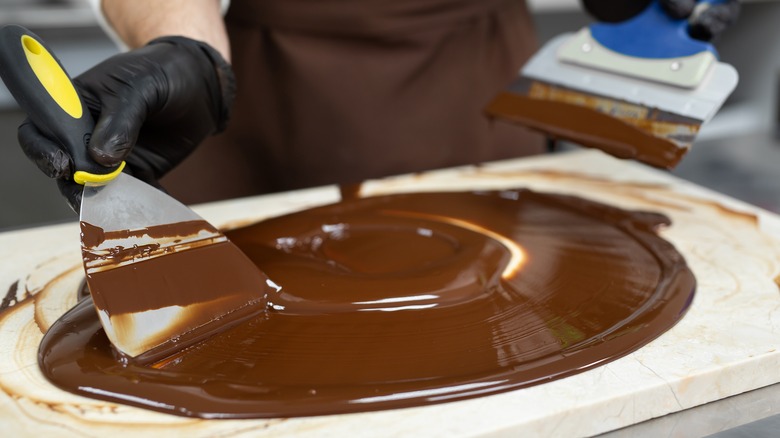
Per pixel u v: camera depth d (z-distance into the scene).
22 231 1.13
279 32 1.32
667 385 0.84
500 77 1.42
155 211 0.89
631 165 1.34
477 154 1.44
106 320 0.85
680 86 1.06
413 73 1.36
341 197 1.22
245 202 1.20
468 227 1.12
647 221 1.13
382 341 0.89
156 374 0.85
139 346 0.86
